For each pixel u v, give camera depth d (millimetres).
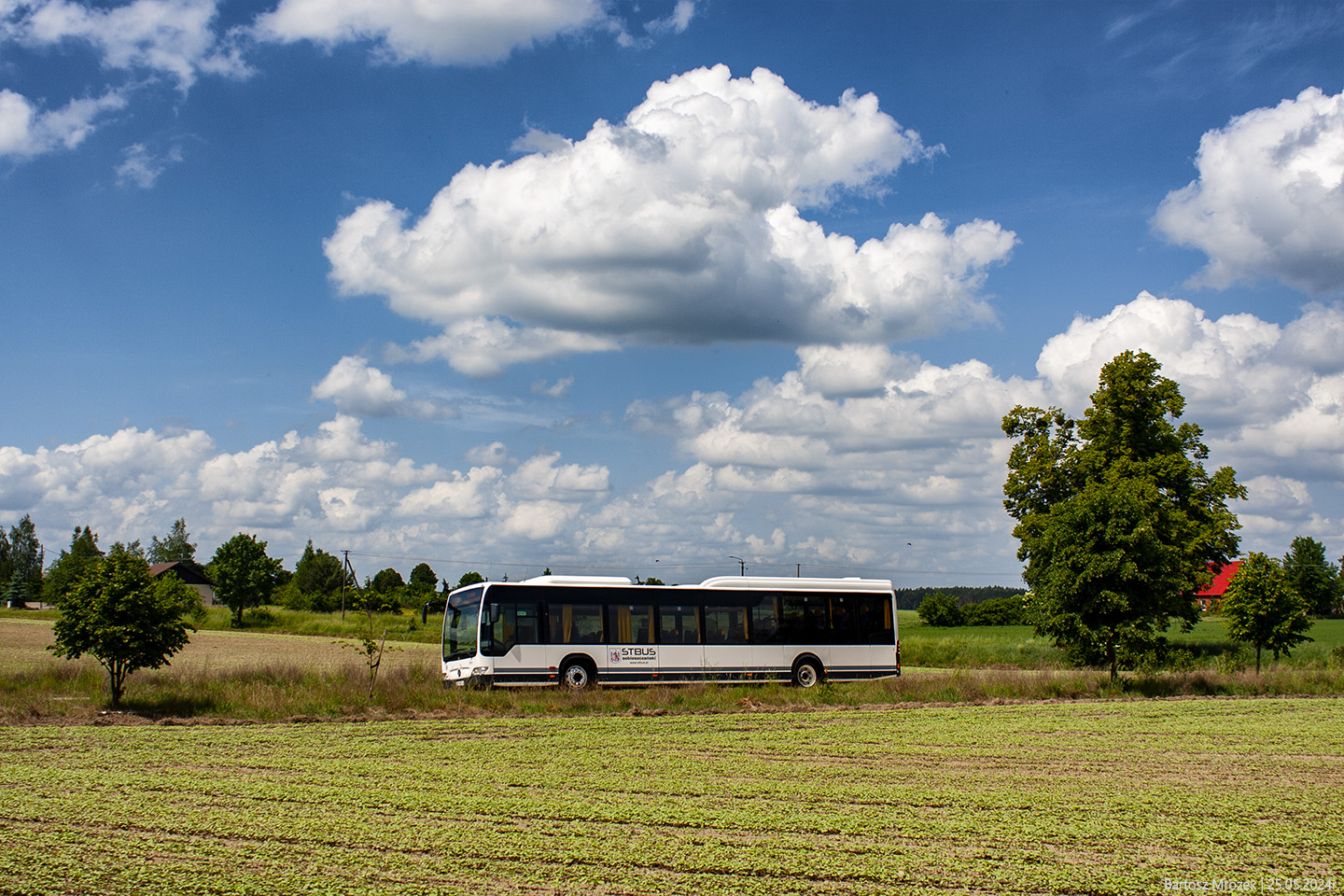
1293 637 32625
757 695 24234
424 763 14656
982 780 13734
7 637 53125
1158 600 26188
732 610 26578
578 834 10258
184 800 11695
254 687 22125
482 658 23844
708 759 15383
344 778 13312
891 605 28703
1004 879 8828
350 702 21359
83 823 10469
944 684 26594
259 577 70938
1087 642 26453
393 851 9516
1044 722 20469
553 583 24938
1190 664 34156
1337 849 10062
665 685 25344
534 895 8195
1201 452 43969
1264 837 10438
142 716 19484
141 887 8242
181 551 145250
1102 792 12844
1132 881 8844
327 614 75375
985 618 91625
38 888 8164
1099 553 26469
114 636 19531
